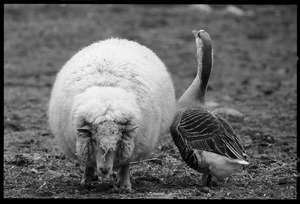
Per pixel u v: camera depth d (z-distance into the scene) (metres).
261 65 38.97
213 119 13.98
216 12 50.34
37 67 36.81
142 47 14.74
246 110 26.48
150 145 13.23
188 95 15.27
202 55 15.10
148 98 12.84
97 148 11.94
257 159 17.03
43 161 16.64
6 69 36.12
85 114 11.89
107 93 12.10
